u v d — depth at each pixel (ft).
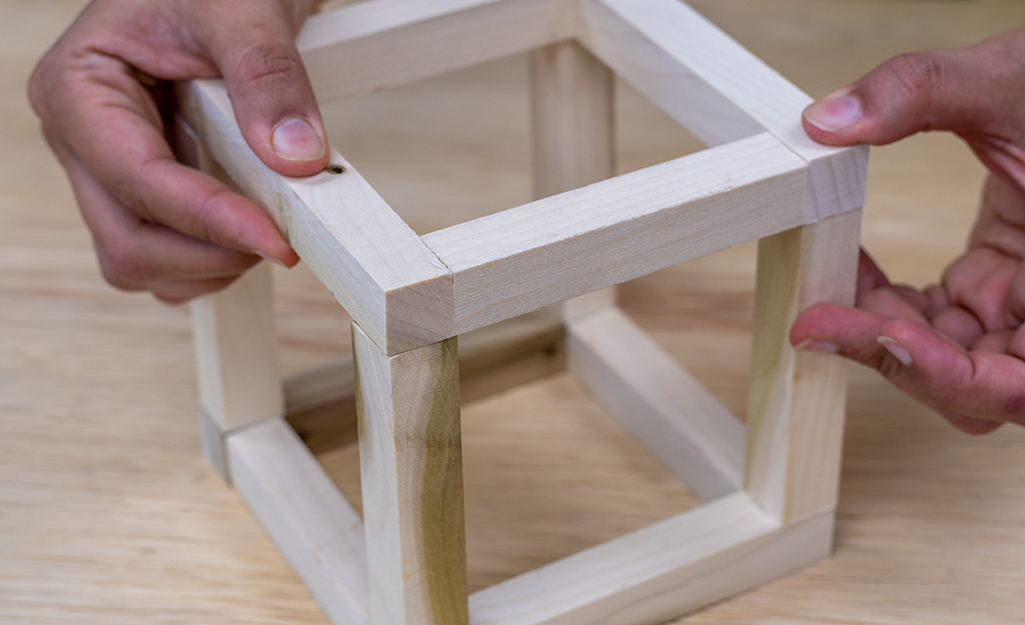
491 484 2.83
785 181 2.30
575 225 2.21
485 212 3.38
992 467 2.83
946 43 3.88
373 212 2.23
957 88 2.39
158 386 3.01
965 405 2.43
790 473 2.56
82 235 3.36
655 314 3.17
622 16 2.60
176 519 2.77
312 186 2.27
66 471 2.84
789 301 2.42
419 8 2.62
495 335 2.97
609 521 2.77
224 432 2.80
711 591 2.60
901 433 2.89
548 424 2.96
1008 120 2.48
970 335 2.63
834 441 2.56
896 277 3.20
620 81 3.95
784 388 2.49
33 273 3.26
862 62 3.82
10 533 2.73
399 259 2.16
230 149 2.41
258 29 2.38
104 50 2.47
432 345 2.18
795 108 2.40
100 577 2.67
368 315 2.17
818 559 2.68
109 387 3.01
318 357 3.07
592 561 2.56
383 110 3.80
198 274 2.52
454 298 2.16
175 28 2.46
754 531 2.60
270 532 2.73
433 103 3.85
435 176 3.50
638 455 2.89
